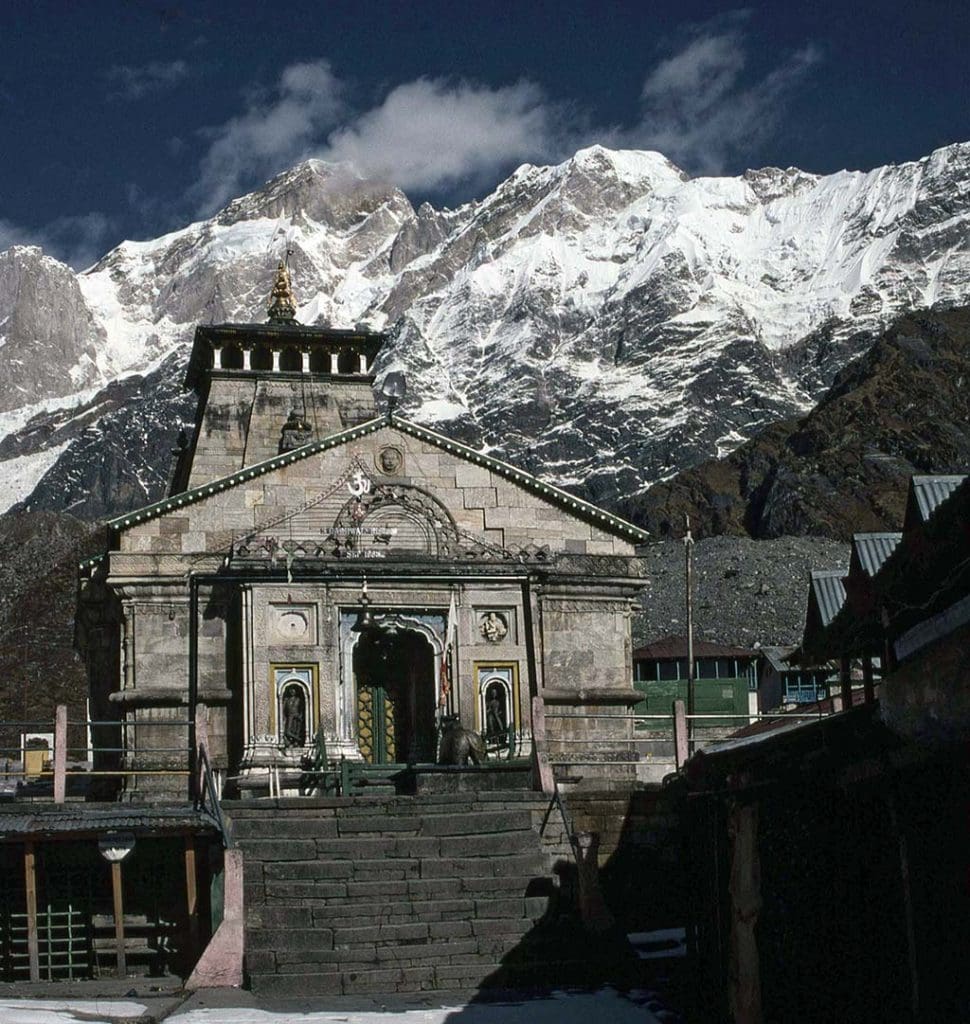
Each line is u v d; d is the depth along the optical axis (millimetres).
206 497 48688
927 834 18453
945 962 17828
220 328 63969
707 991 29094
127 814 33406
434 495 49875
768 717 39344
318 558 48031
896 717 18031
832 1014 22031
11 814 34031
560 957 31531
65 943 33062
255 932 31375
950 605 22750
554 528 50562
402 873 33562
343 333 65312
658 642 98062
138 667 47531
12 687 111938
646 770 49344
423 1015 27703
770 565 139625
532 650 47500
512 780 40750
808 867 23391
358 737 49469
